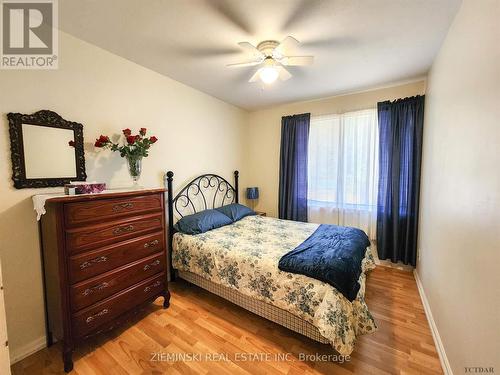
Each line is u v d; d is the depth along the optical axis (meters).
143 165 2.57
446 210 1.70
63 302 1.54
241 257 2.06
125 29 1.84
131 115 2.41
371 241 3.30
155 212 2.14
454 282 1.46
